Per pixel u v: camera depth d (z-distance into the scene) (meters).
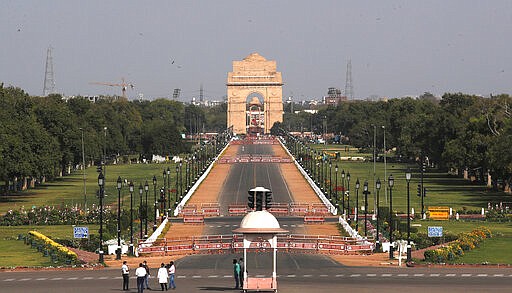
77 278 110.19
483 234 150.12
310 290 97.50
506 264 121.00
